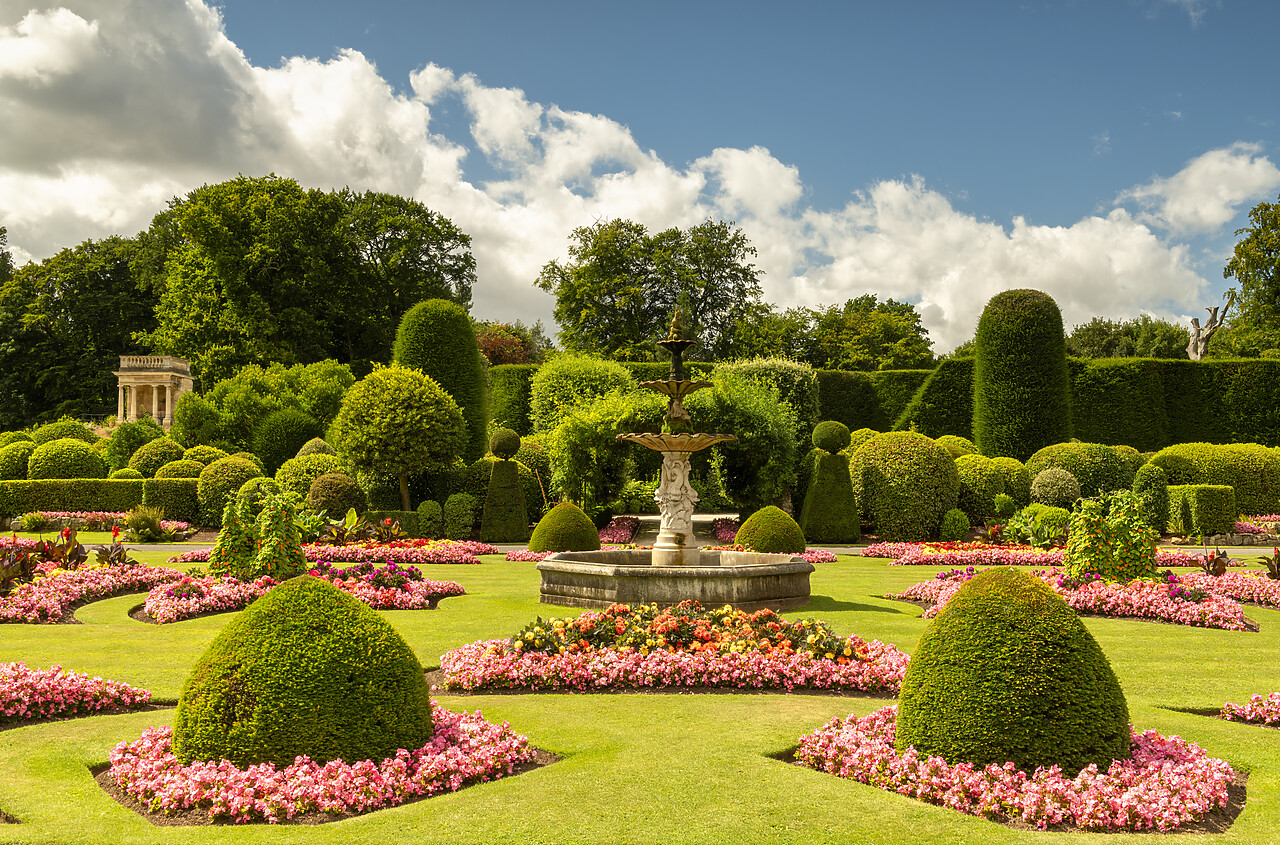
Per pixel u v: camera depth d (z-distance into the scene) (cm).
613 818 373
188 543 1880
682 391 1080
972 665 410
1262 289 3506
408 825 364
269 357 3688
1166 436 2930
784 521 1241
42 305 4859
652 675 636
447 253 4506
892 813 381
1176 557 1566
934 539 2045
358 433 2080
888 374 3188
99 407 4850
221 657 411
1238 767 459
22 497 2264
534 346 6419
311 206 3919
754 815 377
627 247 4278
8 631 833
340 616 424
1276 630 899
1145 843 353
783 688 634
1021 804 374
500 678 627
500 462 2095
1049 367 2589
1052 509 1806
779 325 5044
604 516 2250
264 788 376
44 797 400
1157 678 676
